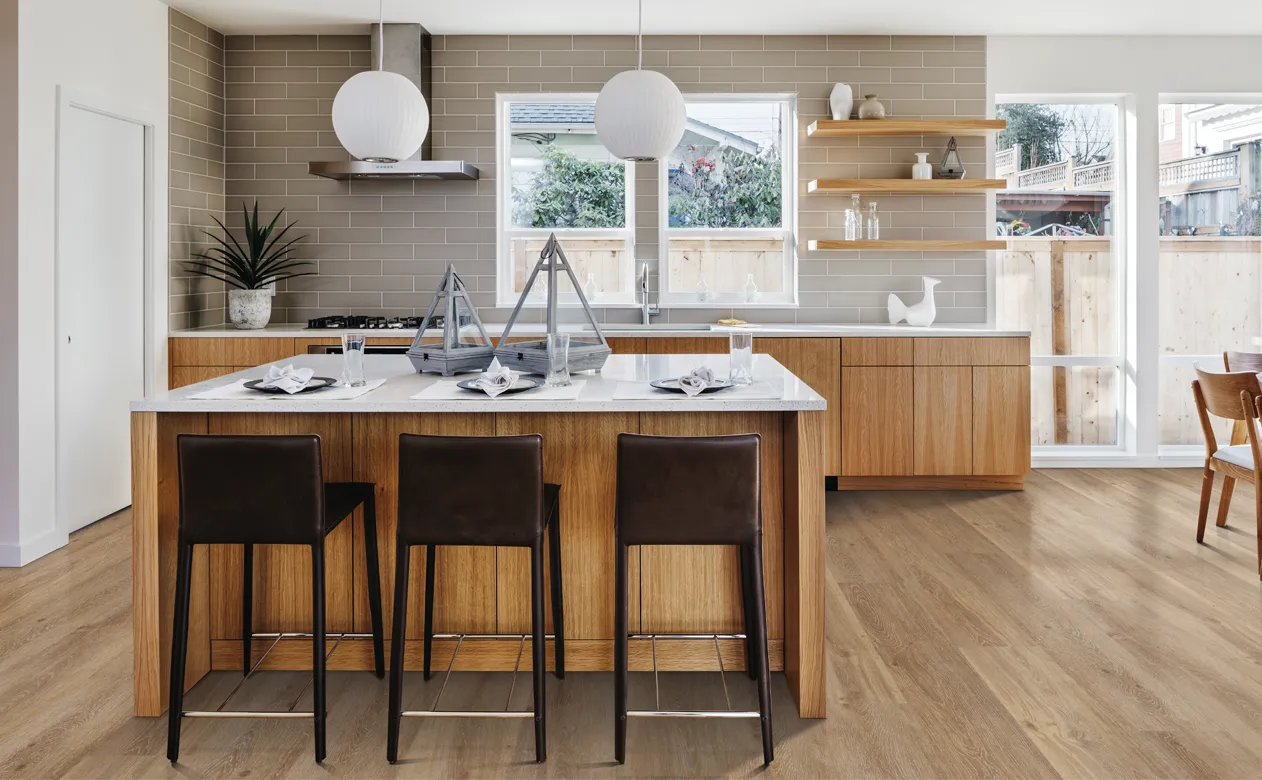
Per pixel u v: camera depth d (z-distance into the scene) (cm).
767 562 269
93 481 438
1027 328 570
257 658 274
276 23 517
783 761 222
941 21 514
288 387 253
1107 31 533
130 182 460
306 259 554
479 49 539
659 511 223
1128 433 569
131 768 219
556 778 216
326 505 242
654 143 293
